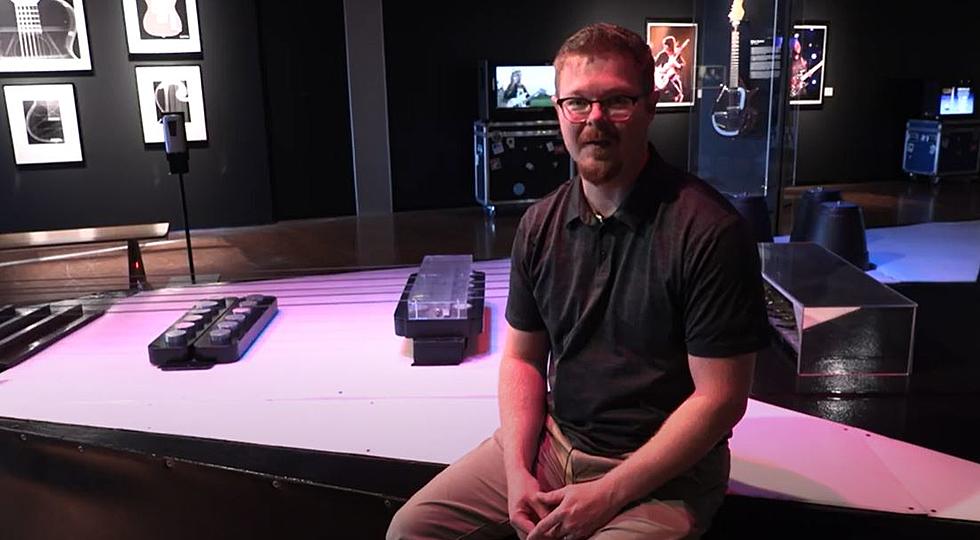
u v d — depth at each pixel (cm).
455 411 207
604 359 152
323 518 180
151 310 303
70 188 707
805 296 234
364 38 764
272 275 361
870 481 171
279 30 742
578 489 140
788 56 509
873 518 159
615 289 148
